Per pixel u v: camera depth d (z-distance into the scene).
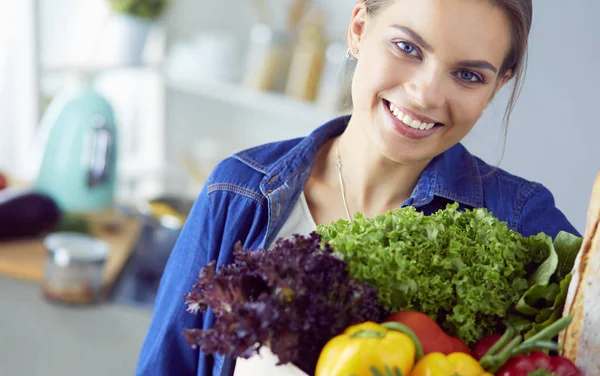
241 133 3.39
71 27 3.05
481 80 0.96
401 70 0.96
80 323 2.13
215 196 1.20
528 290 0.83
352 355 0.68
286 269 0.75
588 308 0.75
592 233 0.76
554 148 1.93
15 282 2.20
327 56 2.82
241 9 3.27
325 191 1.20
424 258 0.83
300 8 2.96
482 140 1.83
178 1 3.29
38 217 2.30
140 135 3.38
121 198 2.73
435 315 0.82
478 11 0.92
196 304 0.81
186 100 3.38
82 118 2.44
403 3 0.94
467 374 0.70
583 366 0.75
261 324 0.71
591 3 1.84
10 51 2.88
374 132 1.02
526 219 1.13
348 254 0.80
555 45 1.89
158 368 1.17
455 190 1.14
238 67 3.04
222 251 1.18
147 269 2.22
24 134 2.94
